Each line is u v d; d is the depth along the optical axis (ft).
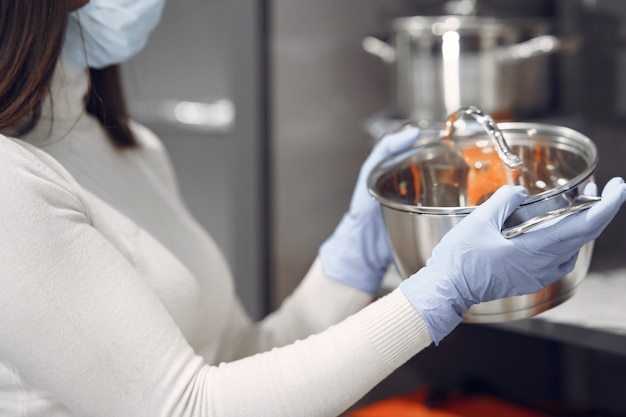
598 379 5.47
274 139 5.45
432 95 4.60
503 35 4.50
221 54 5.98
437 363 5.58
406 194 3.13
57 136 3.38
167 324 2.91
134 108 6.22
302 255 5.71
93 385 2.76
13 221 2.70
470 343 5.63
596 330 3.58
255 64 5.33
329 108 5.63
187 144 6.13
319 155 5.65
